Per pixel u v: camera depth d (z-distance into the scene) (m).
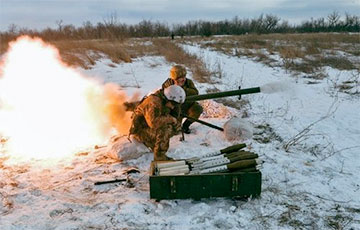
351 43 24.89
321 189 4.32
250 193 3.93
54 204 3.93
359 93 10.13
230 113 7.44
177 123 4.77
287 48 21.39
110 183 4.41
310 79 12.77
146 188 4.30
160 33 45.81
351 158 5.32
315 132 6.52
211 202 3.95
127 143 5.12
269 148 5.58
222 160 4.14
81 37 27.19
